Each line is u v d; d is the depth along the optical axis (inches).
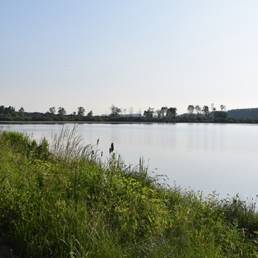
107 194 291.6
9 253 216.8
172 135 3058.6
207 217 319.9
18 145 622.5
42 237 221.1
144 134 3011.8
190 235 247.0
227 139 2701.8
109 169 369.7
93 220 236.7
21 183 290.7
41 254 214.2
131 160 1118.4
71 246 207.9
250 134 3597.4
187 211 296.8
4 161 383.2
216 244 257.6
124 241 234.8
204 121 6766.7
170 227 258.1
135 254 216.7
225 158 1353.3
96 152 450.6
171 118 6697.8
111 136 2316.7
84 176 314.2
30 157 461.7
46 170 341.7
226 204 402.0
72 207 244.8
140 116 6407.5
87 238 217.2
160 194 373.4
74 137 495.5
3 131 783.7
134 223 252.7
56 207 243.9
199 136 3058.6
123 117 6161.4
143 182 422.3
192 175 885.8
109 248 208.7
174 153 1478.8
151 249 217.9
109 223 253.8
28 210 245.4
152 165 1051.3
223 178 844.0
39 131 1487.5
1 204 253.1
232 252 263.6
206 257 217.5
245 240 308.0
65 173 326.6
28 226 229.6
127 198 291.7
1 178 298.2
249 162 1222.3
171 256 213.8
